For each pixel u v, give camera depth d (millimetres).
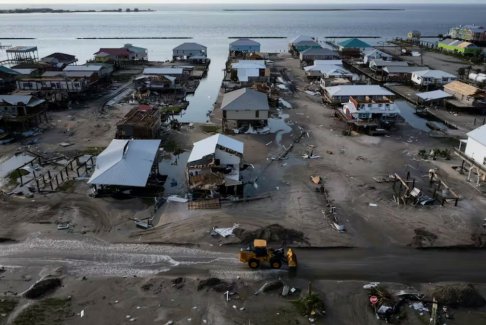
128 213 40250
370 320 27219
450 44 150125
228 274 31734
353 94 77188
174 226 38094
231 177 45156
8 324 26484
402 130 66250
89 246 35094
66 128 65625
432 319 26766
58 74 91875
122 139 55000
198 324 26703
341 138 62281
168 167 51812
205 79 109125
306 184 46812
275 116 73250
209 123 69625
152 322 26828
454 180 47688
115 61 121375
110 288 30047
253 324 26672
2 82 90312
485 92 76625
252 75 96938
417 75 95000
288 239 36125
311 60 127312
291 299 29062
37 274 31562
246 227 37812
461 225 38375
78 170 49594
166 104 81125
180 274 31734
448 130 66312
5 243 35438
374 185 46562
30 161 51406
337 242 35844
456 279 31438
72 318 27109
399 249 35000
